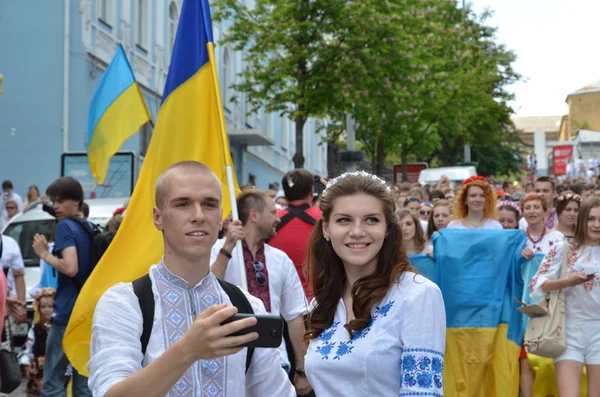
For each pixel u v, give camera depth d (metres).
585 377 8.39
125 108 12.41
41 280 11.67
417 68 24.06
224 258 6.38
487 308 8.53
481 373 8.52
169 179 3.75
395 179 36.94
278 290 6.84
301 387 7.02
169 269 3.77
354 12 21.83
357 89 22.56
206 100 6.96
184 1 7.06
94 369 3.57
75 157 19.22
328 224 4.26
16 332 12.50
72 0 23.08
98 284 6.11
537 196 9.84
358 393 4.03
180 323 3.70
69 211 8.63
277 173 44.91
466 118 38.41
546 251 9.80
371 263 4.21
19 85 23.00
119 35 25.48
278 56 23.39
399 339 3.99
